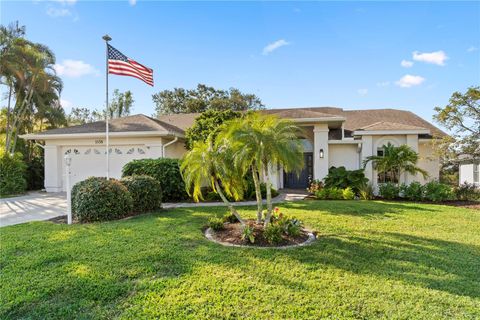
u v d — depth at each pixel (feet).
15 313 11.55
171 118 77.20
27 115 75.92
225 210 33.63
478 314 11.38
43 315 11.39
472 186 44.70
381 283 14.08
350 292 13.14
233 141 21.21
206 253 18.22
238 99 127.03
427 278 14.70
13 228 25.12
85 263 16.37
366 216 29.91
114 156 54.44
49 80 72.49
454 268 16.06
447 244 20.51
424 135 55.42
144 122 57.82
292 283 14.02
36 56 67.26
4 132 77.82
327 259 17.35
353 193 44.83
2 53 63.82
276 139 21.22
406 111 73.00
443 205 38.17
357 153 54.08
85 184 29.58
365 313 11.43
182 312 11.46
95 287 13.51
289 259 17.31
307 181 59.41
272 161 22.04
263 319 11.02
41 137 55.26
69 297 12.67
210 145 22.86
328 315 11.30
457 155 48.29
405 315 11.28
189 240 20.95
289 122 22.40
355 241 21.11
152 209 33.73
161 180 41.14
